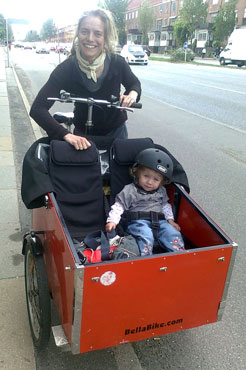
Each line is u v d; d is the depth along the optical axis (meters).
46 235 2.51
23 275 3.20
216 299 2.24
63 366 2.40
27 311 2.81
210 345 2.64
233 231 4.13
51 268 2.40
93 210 2.81
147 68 26.98
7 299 2.92
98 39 2.97
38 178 2.56
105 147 3.29
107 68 3.15
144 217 2.84
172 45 65.75
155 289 2.03
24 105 10.52
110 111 3.30
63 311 2.13
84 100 2.99
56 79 3.07
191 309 2.20
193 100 12.68
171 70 25.55
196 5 52.47
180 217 2.92
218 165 6.24
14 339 2.57
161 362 2.48
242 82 18.53
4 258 3.41
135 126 8.73
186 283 2.09
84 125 3.39
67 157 2.76
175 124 9.08
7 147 6.59
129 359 2.48
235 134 8.29
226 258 2.14
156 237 2.73
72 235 2.70
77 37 3.07
